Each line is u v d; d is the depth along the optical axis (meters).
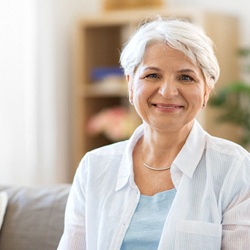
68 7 5.29
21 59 4.64
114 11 5.00
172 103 1.98
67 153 5.30
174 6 5.20
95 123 5.13
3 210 2.70
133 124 4.96
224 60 4.86
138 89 2.02
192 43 1.95
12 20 4.54
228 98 4.82
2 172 4.46
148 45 2.00
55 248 2.57
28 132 4.76
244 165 2.01
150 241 2.00
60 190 2.72
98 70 5.16
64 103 5.24
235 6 5.05
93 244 2.12
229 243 1.95
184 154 2.05
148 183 2.09
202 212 1.97
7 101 4.51
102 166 2.20
